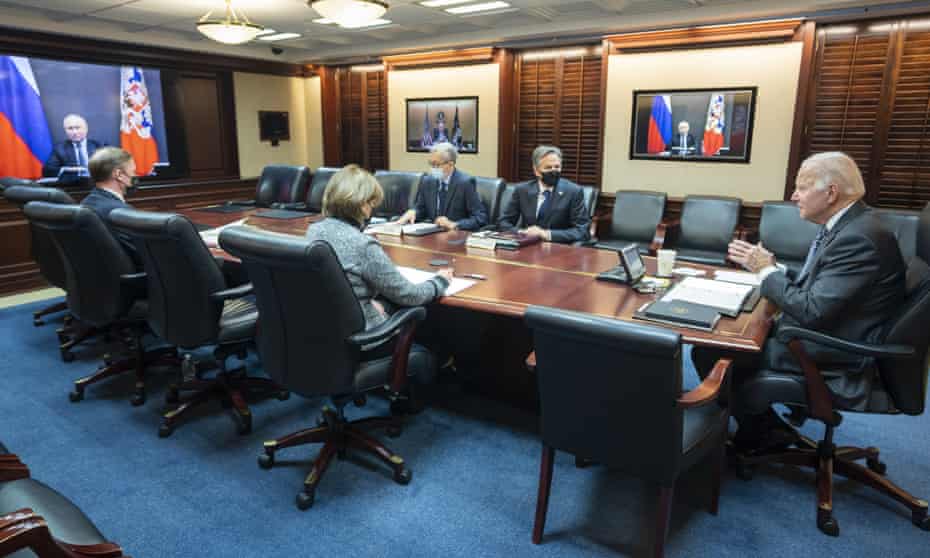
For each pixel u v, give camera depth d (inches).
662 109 199.3
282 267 68.4
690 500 80.0
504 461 89.2
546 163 137.5
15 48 201.2
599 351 56.8
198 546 70.3
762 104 181.9
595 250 119.4
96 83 223.8
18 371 122.7
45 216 98.5
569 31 209.2
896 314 70.1
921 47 157.6
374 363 78.7
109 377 120.5
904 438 96.0
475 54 232.4
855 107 169.2
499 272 99.3
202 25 163.5
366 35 247.1
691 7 185.6
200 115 261.1
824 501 74.4
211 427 99.6
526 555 69.3
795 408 94.3
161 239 86.0
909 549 70.5
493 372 107.7
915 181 164.7
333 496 80.4
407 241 128.6
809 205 75.9
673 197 202.5
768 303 80.9
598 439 62.2
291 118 300.0
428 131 259.6
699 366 89.8
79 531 46.5
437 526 74.4
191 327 92.4
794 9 169.3
